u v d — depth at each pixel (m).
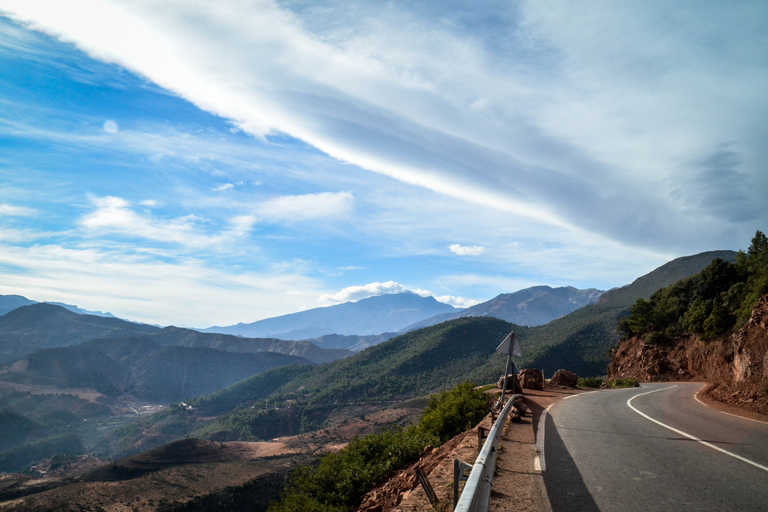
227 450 153.62
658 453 7.67
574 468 6.54
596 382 34.28
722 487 5.55
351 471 12.03
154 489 96.69
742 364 19.27
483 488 4.21
